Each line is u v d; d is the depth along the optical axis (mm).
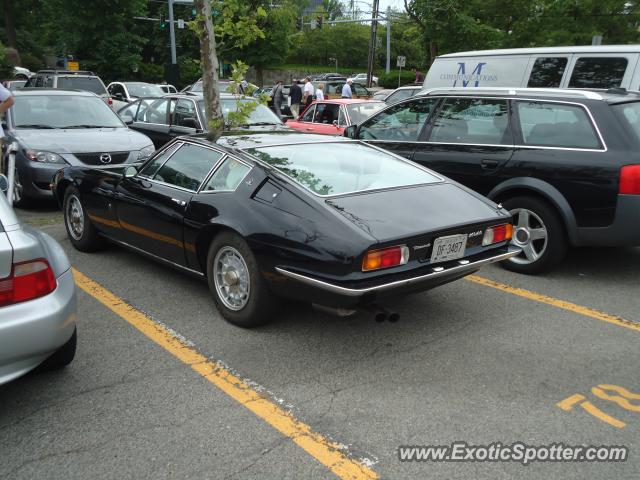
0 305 2896
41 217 8234
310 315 4695
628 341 4270
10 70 24203
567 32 16531
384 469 2826
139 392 3520
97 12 34906
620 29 16547
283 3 39344
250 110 7539
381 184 4426
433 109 6543
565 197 5340
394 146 6727
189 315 4688
